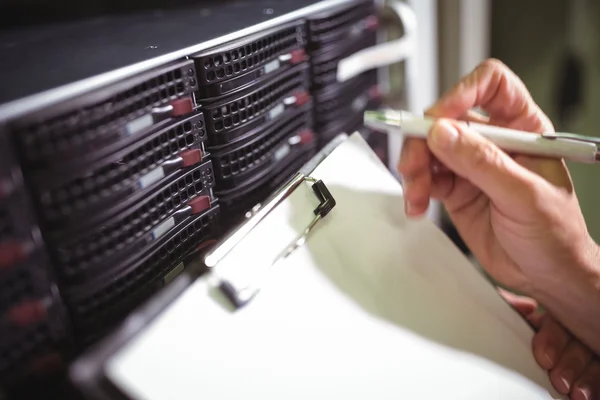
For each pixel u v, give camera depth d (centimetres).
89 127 35
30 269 33
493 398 42
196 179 45
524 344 49
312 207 46
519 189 43
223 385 33
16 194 32
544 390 46
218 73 45
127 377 31
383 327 42
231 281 37
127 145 38
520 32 115
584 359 50
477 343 45
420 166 48
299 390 35
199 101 44
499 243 54
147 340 32
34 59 42
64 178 34
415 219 52
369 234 48
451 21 103
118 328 32
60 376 35
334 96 63
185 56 42
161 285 42
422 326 44
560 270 47
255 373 35
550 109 120
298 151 58
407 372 40
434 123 44
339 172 50
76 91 34
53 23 60
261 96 50
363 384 37
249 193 50
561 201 44
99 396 30
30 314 33
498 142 47
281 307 39
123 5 65
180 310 34
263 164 51
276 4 64
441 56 107
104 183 37
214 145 46
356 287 43
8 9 57
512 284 55
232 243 39
